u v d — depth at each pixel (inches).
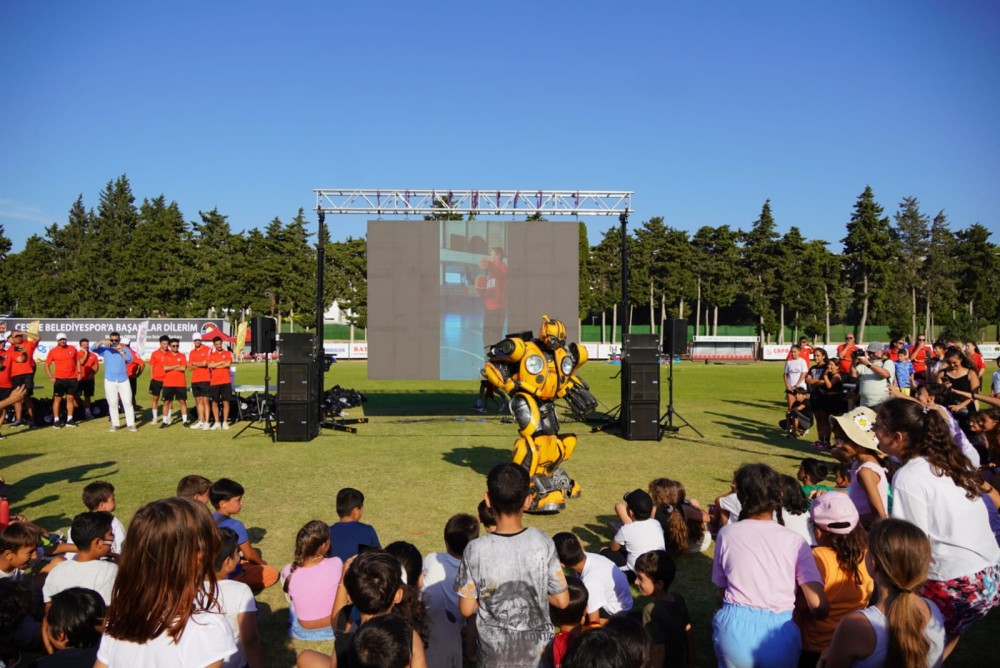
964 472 148.3
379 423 609.9
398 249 611.5
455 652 153.5
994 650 186.4
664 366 1533.0
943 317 2170.3
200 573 94.3
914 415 153.1
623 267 607.5
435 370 612.7
